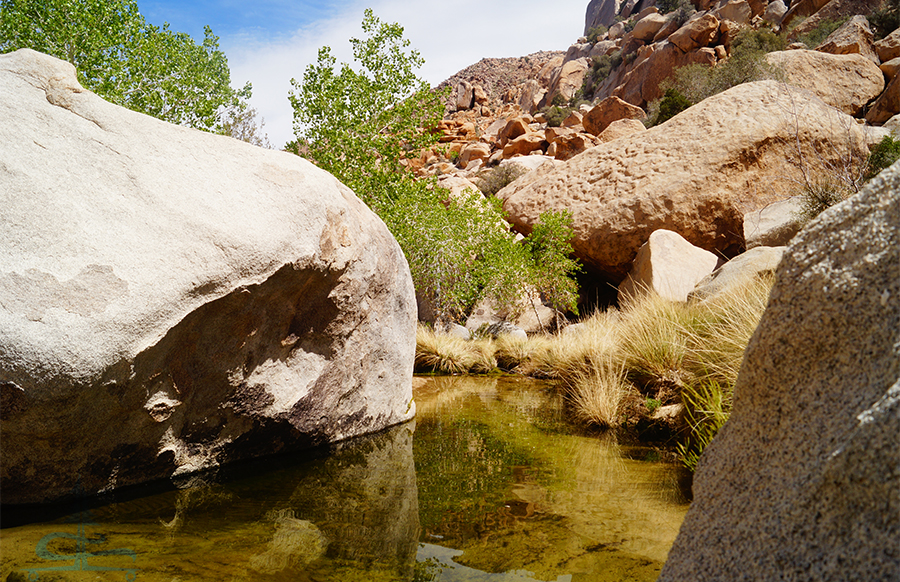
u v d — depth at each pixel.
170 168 2.77
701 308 5.44
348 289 3.42
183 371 2.63
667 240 8.61
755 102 10.09
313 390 3.33
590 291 11.17
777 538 0.98
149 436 2.61
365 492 2.75
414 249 8.62
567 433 4.04
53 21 6.30
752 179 9.39
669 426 3.96
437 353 7.25
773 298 1.19
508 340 8.19
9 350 2.00
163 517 2.32
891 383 0.90
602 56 46.38
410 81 8.53
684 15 40.00
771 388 1.16
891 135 9.41
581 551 2.08
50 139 2.49
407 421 4.37
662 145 10.56
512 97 61.50
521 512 2.50
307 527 2.29
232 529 2.22
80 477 2.43
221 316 2.68
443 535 2.24
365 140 8.22
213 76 8.17
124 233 2.42
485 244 9.72
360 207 3.80
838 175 7.42
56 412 2.13
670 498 2.68
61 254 2.22
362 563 1.97
